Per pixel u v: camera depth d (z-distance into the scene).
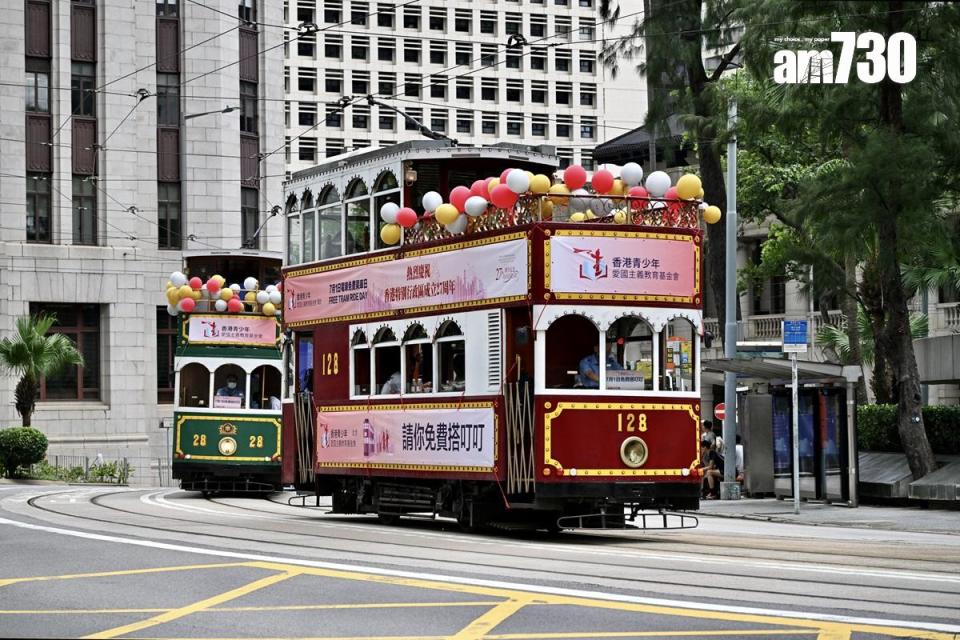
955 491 34.28
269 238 71.62
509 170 25.55
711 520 33.44
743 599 15.53
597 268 24.78
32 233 66.00
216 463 43.44
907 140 33.34
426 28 131.12
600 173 25.22
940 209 36.97
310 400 32.34
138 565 19.30
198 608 15.16
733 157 43.03
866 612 14.52
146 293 67.88
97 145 66.81
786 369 36.28
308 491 32.28
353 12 128.88
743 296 69.12
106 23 66.94
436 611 14.76
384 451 28.73
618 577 17.64
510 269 25.12
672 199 25.69
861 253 35.22
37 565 19.47
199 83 68.88
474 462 25.98
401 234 28.41
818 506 36.91
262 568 18.69
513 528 27.17
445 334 27.00
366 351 29.62
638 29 46.31
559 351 25.27
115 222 67.06
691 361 25.62
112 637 13.32
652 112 46.28
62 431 65.81
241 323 44.25
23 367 61.53
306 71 127.94
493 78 132.88
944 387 58.47
